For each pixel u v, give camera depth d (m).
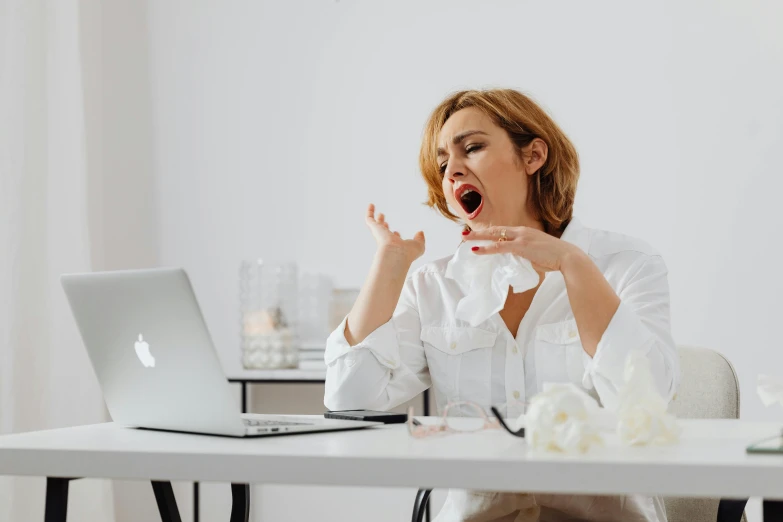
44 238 2.51
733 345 2.57
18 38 2.46
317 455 0.84
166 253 2.89
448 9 2.77
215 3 2.91
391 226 2.78
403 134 2.78
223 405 1.02
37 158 2.50
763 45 2.57
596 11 2.68
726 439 0.96
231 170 2.87
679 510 1.53
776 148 2.55
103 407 2.61
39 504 2.36
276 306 2.66
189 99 2.91
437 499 2.64
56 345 2.50
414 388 1.49
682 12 2.63
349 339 1.42
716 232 2.59
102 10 2.90
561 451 0.85
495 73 2.74
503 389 1.47
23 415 2.42
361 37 2.82
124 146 2.91
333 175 2.81
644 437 0.89
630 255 1.51
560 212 1.58
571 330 1.43
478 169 1.51
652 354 1.21
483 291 1.32
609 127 2.66
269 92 2.87
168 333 1.03
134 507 2.83
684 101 2.62
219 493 2.80
